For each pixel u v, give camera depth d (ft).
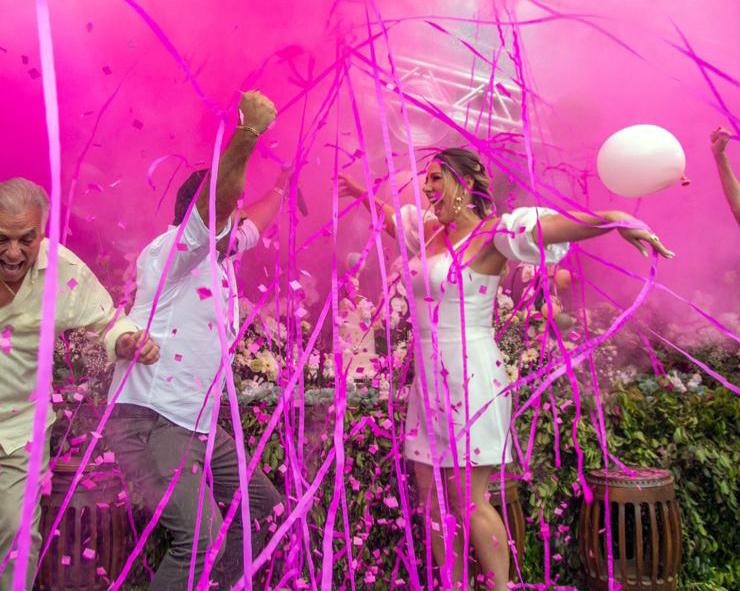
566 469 10.55
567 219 7.23
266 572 8.16
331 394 9.64
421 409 8.49
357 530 9.37
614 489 9.86
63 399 8.90
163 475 7.05
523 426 10.39
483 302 8.42
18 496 6.91
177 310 7.25
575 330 11.10
